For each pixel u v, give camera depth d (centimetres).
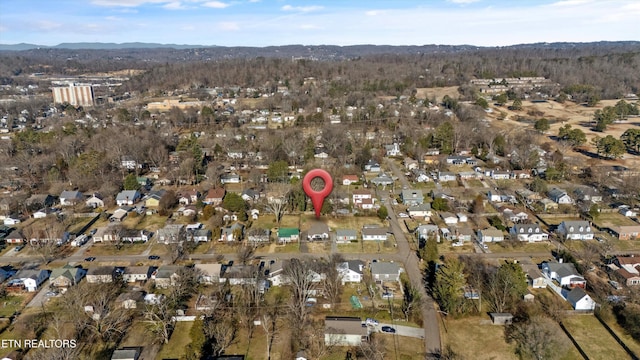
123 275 5472
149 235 6800
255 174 9144
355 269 5459
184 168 9388
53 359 3781
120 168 9919
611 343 4250
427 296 5091
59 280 5334
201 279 5388
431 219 7444
